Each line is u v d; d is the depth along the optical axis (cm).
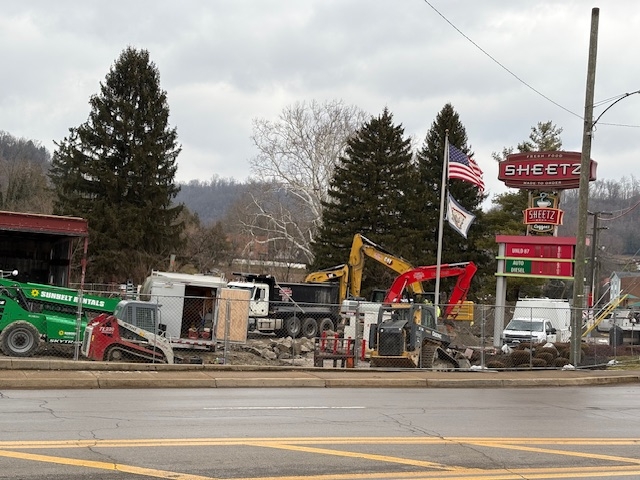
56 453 946
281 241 8562
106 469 870
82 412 1312
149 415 1306
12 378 1691
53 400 1476
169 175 5934
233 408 1448
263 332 4266
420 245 6309
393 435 1185
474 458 1020
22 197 8400
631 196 10075
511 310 5916
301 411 1441
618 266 9494
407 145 6388
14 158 10394
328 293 4734
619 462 1022
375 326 2700
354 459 979
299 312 4447
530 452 1078
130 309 2528
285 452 1007
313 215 6675
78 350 2308
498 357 2892
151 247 5772
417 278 3938
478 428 1303
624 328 4222
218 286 3403
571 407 1689
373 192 6234
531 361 2684
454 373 2378
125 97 5944
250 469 898
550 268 3900
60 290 2656
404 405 1608
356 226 6131
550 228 4762
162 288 3381
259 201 6819
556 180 4681
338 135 6569
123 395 1612
